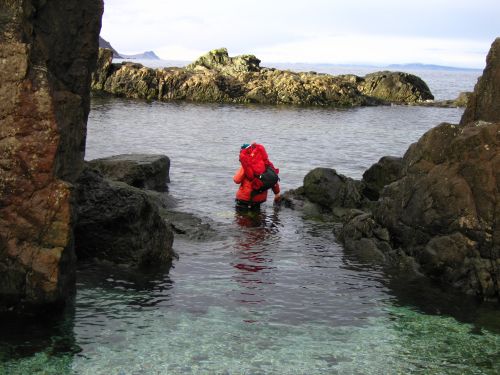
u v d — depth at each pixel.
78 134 9.05
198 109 52.50
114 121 37.88
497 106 12.13
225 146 29.08
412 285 10.88
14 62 7.95
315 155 27.48
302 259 12.12
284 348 8.14
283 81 66.44
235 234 13.73
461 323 9.30
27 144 7.97
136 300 9.54
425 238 11.56
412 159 12.22
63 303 8.88
